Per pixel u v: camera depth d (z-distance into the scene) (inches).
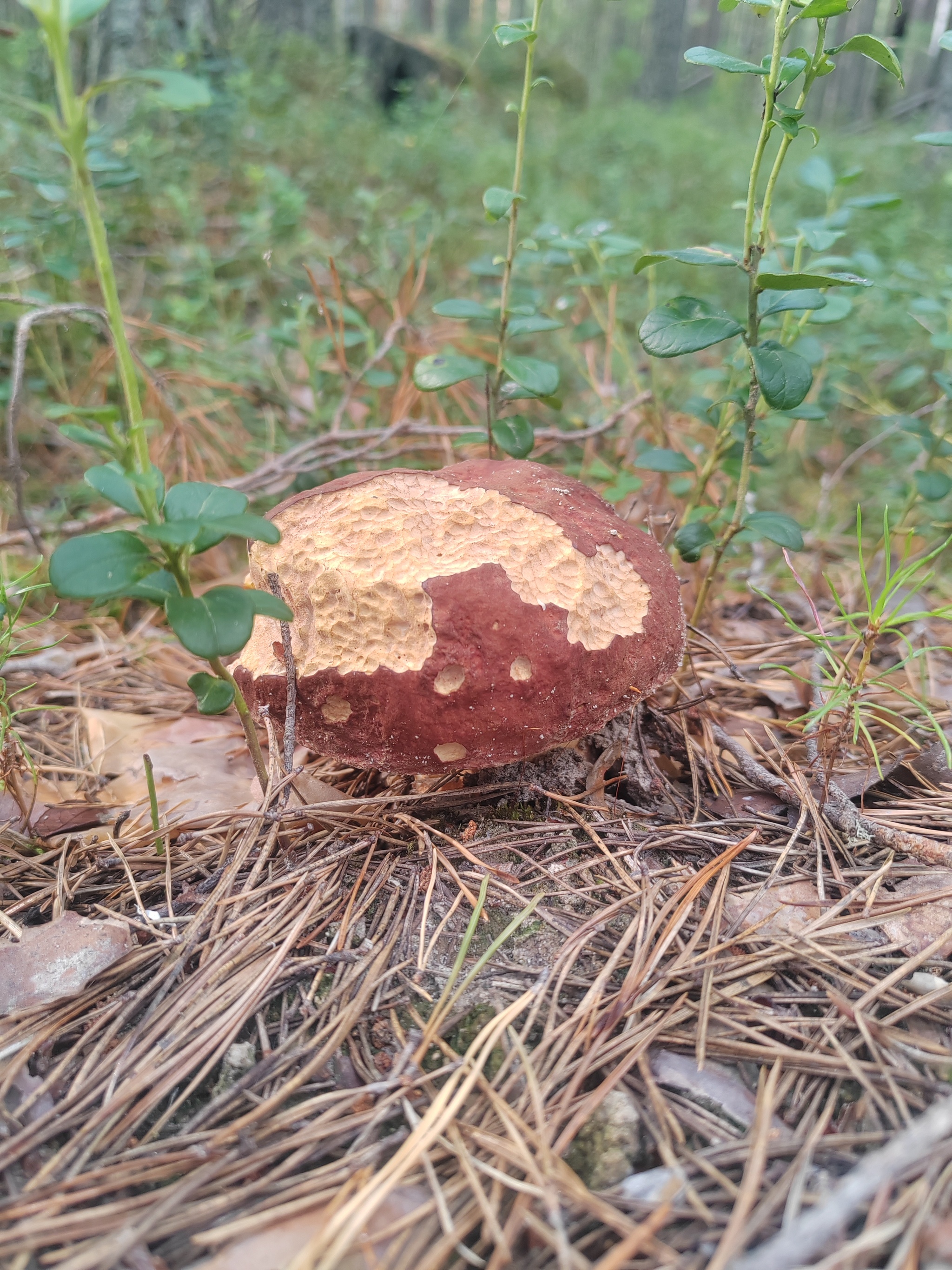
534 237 11.7
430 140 24.6
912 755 8.5
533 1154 5.3
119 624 11.8
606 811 7.9
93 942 6.6
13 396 7.1
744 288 19.6
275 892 7.2
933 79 50.8
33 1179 5.2
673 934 6.6
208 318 16.4
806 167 10.6
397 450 12.9
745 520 9.0
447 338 15.9
